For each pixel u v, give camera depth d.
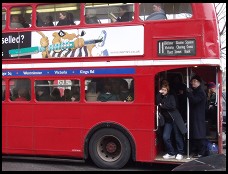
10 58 10.02
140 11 9.08
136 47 9.04
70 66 9.53
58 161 10.28
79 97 9.47
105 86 9.32
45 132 9.69
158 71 8.88
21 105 9.90
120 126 9.09
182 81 9.75
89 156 9.55
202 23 8.63
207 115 9.98
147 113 8.95
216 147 9.12
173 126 9.05
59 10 9.72
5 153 9.98
